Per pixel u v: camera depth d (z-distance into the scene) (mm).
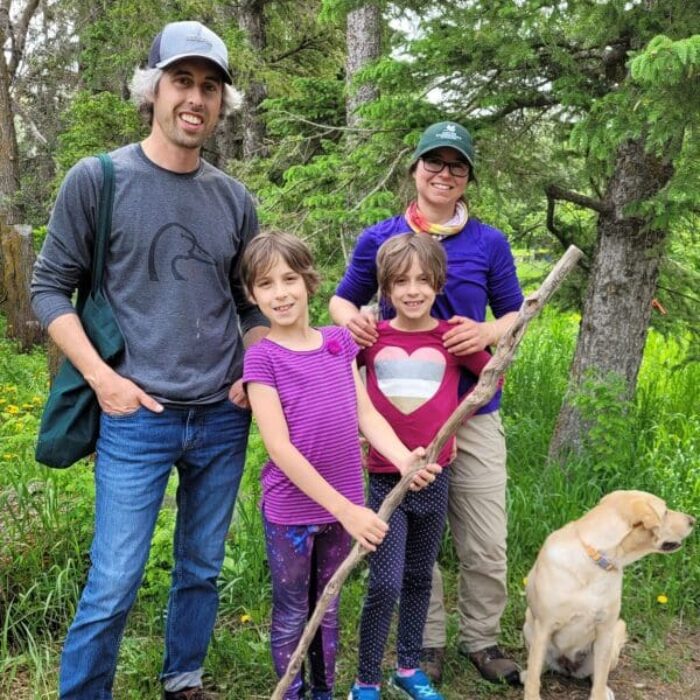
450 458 2938
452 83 4676
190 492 2787
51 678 3125
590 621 2986
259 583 3760
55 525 3787
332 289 5387
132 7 12102
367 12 6926
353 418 2625
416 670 3051
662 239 4887
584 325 5117
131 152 2547
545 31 4238
